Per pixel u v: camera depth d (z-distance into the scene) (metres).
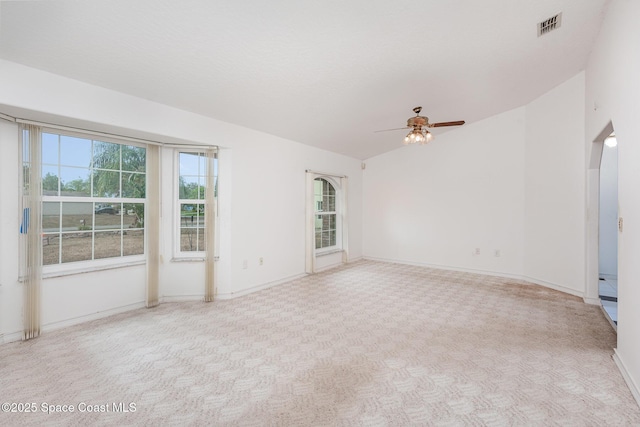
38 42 2.31
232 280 4.27
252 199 4.57
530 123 5.02
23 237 2.89
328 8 2.34
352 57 3.04
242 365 2.44
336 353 2.64
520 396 2.03
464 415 1.84
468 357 2.56
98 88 2.99
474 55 3.32
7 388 2.12
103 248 3.55
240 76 3.13
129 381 2.21
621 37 2.38
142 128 3.33
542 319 3.41
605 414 1.85
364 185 7.31
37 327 2.94
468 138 5.80
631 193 2.16
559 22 2.92
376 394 2.06
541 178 4.83
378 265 6.55
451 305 3.91
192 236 4.23
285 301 4.11
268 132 4.79
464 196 5.87
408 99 4.23
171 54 2.64
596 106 3.35
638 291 2.01
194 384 2.18
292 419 1.82
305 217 5.62
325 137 5.38
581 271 4.21
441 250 6.18
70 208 3.31
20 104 2.53
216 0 2.10
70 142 3.30
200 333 3.06
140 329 3.15
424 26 2.71
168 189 4.06
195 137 3.83
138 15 2.16
